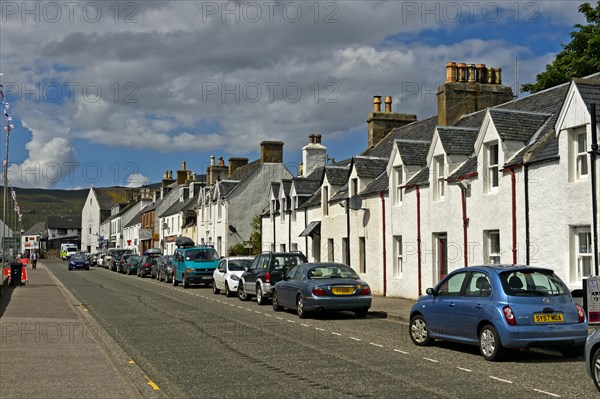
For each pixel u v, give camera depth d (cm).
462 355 1270
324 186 3341
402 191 2580
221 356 1267
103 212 12419
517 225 1916
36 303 2419
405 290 2547
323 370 1115
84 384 951
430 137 2952
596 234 1620
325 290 1930
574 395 909
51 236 15575
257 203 5419
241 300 2702
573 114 1711
